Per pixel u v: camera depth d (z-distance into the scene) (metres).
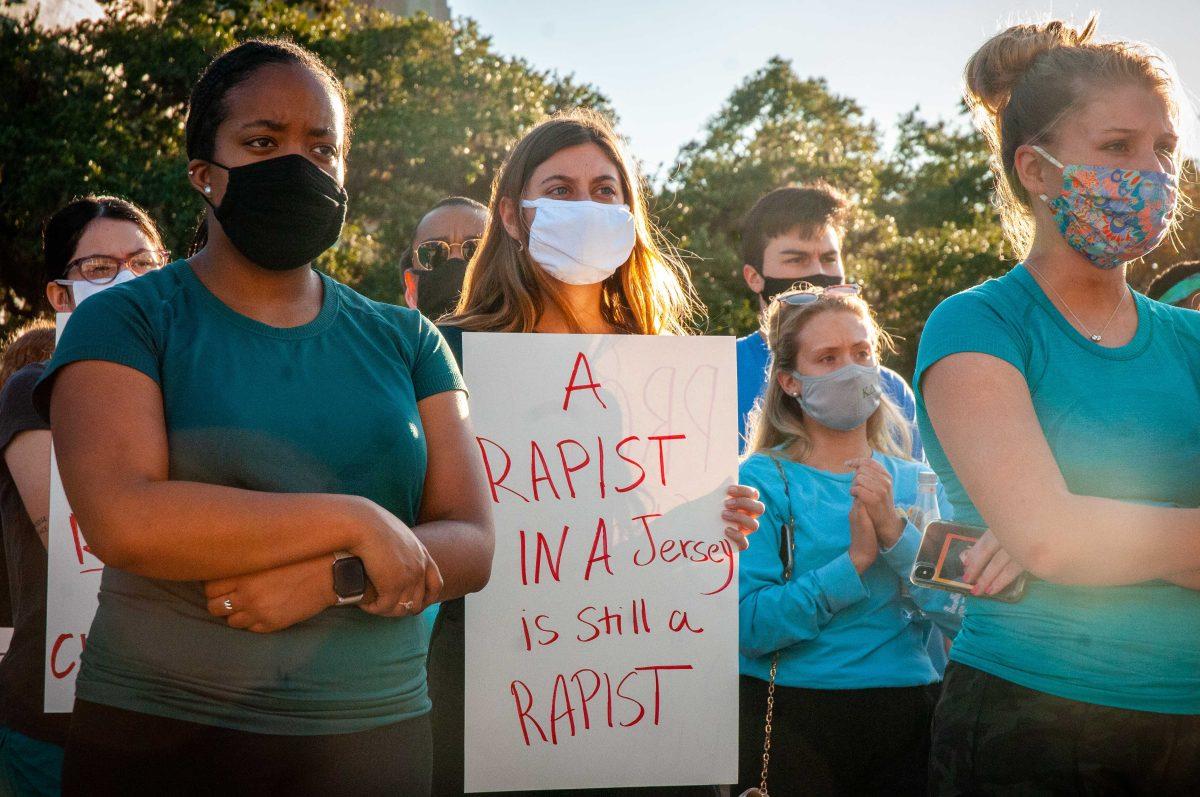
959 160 24.27
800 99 27.98
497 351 2.62
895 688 3.30
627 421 2.66
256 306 2.08
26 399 2.99
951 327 2.24
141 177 14.02
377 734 1.96
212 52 15.38
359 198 15.85
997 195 2.52
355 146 15.77
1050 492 2.05
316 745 1.90
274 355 2.03
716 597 2.64
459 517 2.15
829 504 3.48
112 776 1.85
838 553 3.39
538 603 2.57
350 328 2.16
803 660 3.30
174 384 1.95
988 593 2.18
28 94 14.79
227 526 1.80
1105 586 2.09
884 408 3.77
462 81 16.91
